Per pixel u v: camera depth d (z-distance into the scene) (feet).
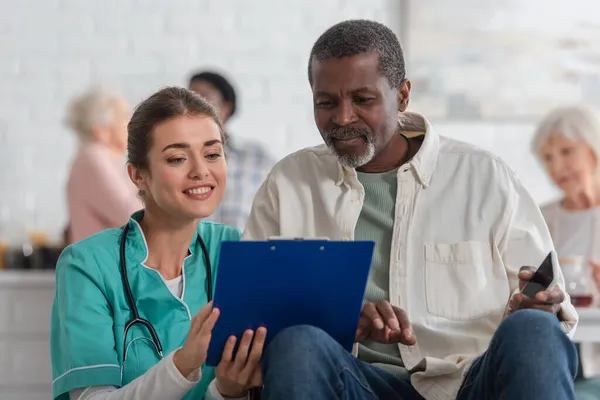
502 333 6.57
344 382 6.69
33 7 17.88
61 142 17.87
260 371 6.93
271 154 18.10
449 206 8.02
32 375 13.28
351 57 7.62
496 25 18.16
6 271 14.55
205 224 8.68
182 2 18.03
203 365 8.10
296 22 18.20
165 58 18.01
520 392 6.32
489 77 18.20
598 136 13.35
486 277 7.88
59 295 7.97
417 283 7.88
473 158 8.17
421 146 8.11
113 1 17.97
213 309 6.79
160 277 8.08
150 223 8.23
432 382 7.50
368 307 7.29
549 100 18.15
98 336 7.72
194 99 8.11
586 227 13.28
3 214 17.74
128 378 7.80
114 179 14.82
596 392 10.48
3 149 17.76
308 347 6.54
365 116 7.66
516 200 8.05
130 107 17.89
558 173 13.46
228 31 18.08
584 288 10.41
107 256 8.05
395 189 8.10
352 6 18.22
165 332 8.00
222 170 8.07
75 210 14.88
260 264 6.59
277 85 18.15
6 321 13.23
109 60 17.95
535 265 7.91
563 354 6.45
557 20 18.15
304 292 6.83
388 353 7.82
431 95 18.21
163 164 7.91
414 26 18.21
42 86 17.85
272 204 8.40
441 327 7.79
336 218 8.05
